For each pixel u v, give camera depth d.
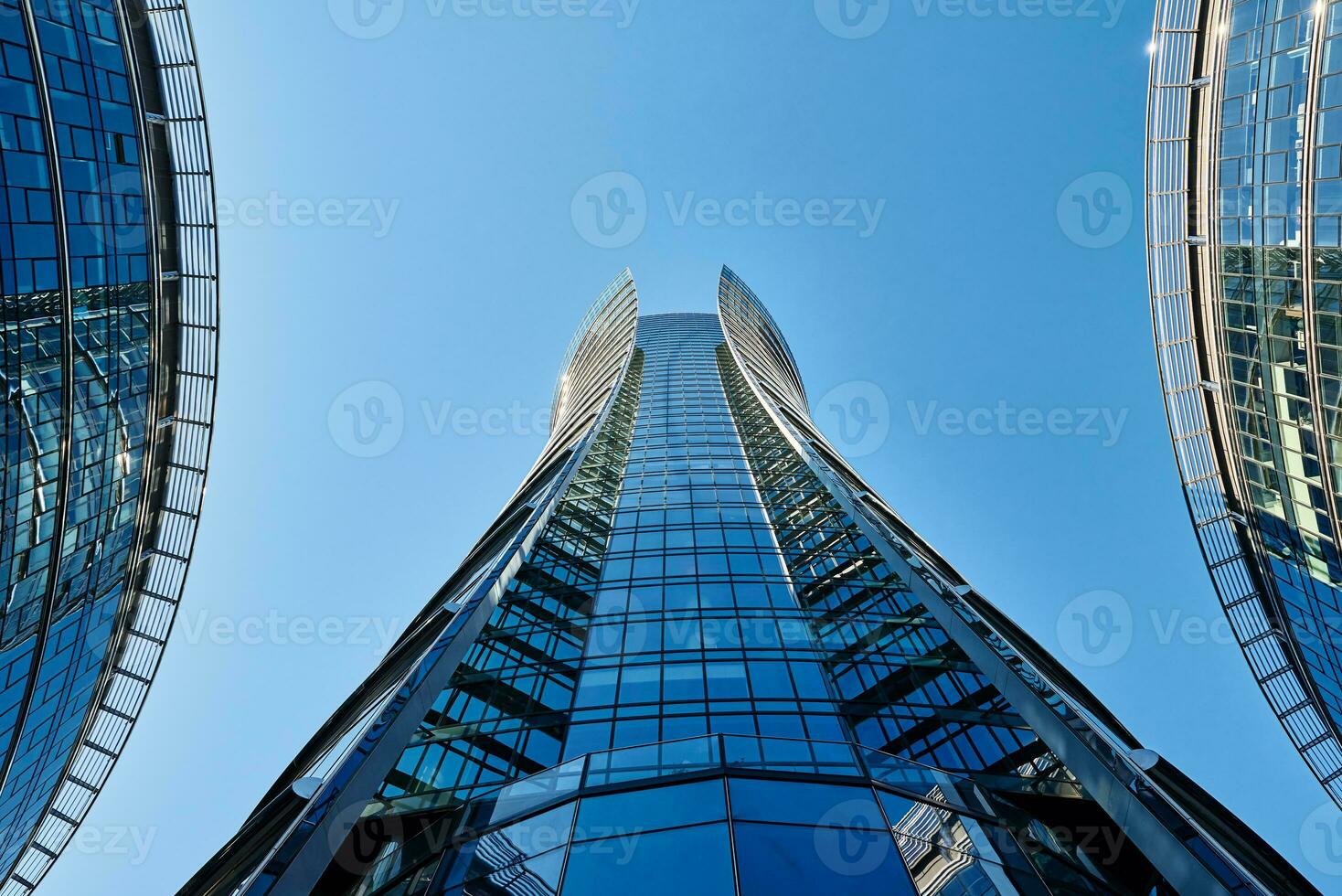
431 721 17.09
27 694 22.77
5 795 24.38
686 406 50.44
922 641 19.89
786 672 18.42
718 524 28.12
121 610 25.97
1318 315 22.19
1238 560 29.34
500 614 21.62
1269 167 23.73
